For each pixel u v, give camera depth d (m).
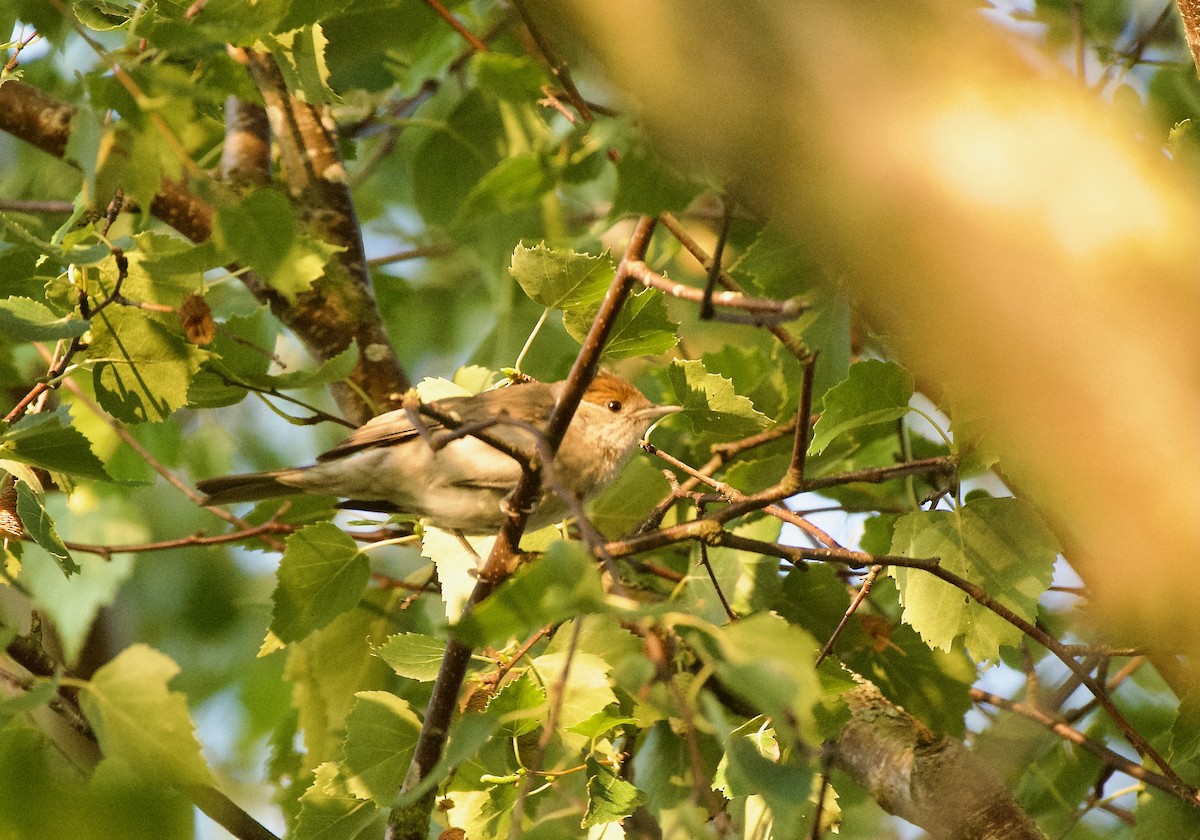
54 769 7.55
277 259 6.00
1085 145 4.55
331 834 8.12
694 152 5.09
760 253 7.47
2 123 10.40
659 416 10.27
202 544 10.28
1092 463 4.30
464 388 10.61
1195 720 8.60
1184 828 8.57
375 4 11.16
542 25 6.68
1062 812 10.38
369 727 8.17
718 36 4.71
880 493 11.21
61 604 11.93
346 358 9.27
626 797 7.57
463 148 12.90
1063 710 10.40
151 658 6.44
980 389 4.43
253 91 6.89
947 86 4.59
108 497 12.76
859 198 4.50
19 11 10.27
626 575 10.02
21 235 7.36
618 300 6.64
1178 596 4.98
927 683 9.85
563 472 9.91
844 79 4.58
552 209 13.23
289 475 9.93
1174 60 10.30
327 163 11.55
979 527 8.21
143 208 6.22
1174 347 4.18
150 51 6.39
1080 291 4.24
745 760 5.07
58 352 8.73
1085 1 10.75
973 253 4.34
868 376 8.02
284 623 9.18
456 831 8.02
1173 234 4.25
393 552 14.65
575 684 7.98
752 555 9.73
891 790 8.85
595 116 7.14
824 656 7.77
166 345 8.72
